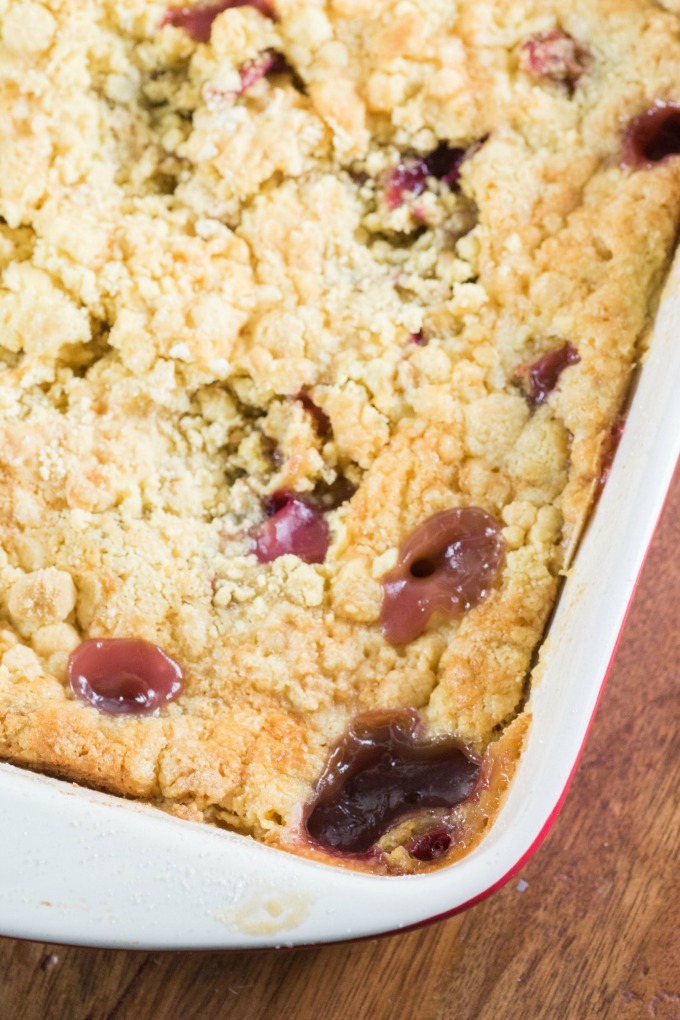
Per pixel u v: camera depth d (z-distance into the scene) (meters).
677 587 0.59
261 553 0.55
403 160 0.57
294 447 0.55
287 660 0.54
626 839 0.58
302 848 0.53
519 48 0.57
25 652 0.54
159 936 0.51
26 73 0.56
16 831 0.51
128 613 0.54
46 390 0.56
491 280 0.56
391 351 0.56
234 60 0.57
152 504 0.55
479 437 0.55
